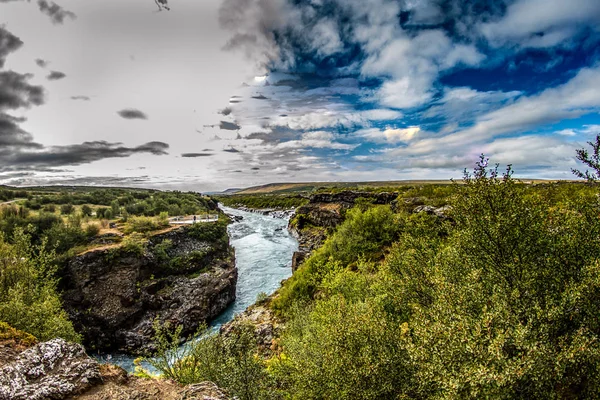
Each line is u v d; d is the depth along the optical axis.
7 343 7.05
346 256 29.16
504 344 6.19
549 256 8.38
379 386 7.75
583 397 6.39
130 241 34.16
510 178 8.93
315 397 8.96
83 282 30.06
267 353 18.17
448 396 5.68
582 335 6.38
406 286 12.13
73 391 5.43
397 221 28.95
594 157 8.56
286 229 86.25
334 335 8.98
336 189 92.31
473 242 9.21
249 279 44.00
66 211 56.69
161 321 29.81
